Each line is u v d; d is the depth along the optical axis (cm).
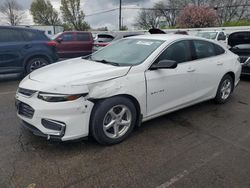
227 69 508
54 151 325
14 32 733
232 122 435
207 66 459
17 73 791
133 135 376
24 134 371
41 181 267
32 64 769
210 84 478
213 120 442
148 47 399
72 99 299
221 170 293
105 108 321
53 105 297
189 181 272
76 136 311
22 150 326
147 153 326
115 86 325
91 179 272
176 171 289
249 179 277
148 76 360
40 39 782
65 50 1372
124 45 438
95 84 312
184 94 426
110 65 366
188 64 424
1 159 305
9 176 274
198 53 452
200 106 514
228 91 535
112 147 339
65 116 300
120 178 275
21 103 329
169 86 392
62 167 292
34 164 296
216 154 327
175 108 419
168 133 386
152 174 283
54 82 309
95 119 319
